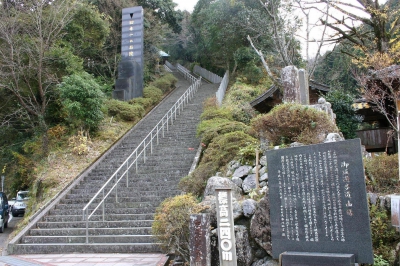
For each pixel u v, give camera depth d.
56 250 8.50
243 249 5.91
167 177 11.52
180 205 6.21
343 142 5.15
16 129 17.73
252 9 24.50
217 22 25.91
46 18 16.19
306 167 5.41
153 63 28.97
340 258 4.69
